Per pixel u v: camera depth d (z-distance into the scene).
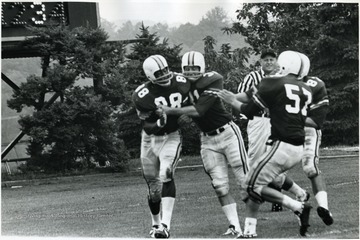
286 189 16.83
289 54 14.43
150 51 44.59
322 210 14.45
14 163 51.97
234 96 14.60
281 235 14.54
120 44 42.81
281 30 47.44
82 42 40.84
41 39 40.59
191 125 41.28
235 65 44.53
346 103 45.09
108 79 41.38
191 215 18.91
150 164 15.60
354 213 17.14
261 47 47.66
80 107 39.53
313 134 16.02
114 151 40.03
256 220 15.48
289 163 14.09
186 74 15.52
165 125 15.22
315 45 45.25
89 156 40.78
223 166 15.54
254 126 18.36
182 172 34.66
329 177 25.81
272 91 14.05
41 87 40.00
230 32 50.16
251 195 14.26
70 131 39.06
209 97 14.95
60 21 42.31
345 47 44.97
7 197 28.92
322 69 45.78
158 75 15.15
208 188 26.19
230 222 15.30
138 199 24.56
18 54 41.94
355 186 22.56
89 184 33.19
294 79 14.29
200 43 56.34
